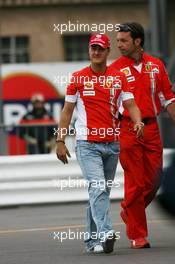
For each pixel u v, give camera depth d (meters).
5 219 34.88
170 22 80.69
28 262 23.47
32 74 61.97
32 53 80.19
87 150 24.03
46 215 35.88
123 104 24.36
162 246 25.92
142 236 25.58
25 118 55.94
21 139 43.97
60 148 24.16
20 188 39.69
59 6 80.25
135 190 25.41
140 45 25.31
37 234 29.89
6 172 39.62
